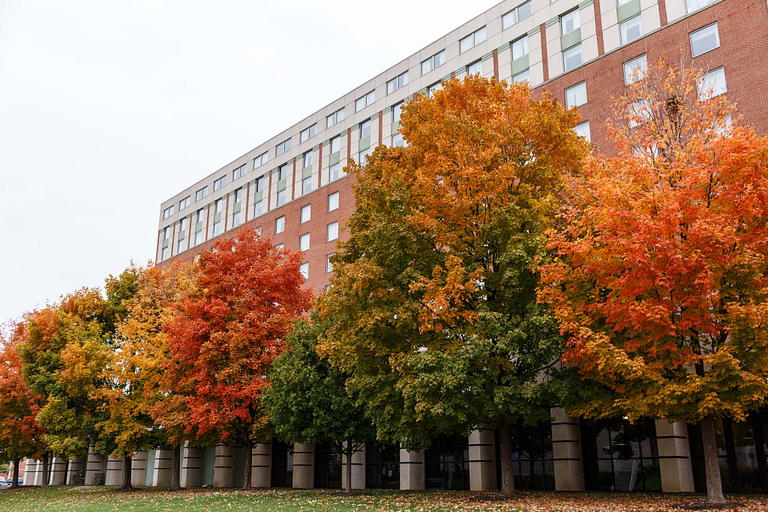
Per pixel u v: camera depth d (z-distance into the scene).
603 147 30.33
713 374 15.22
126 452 36.91
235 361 29.66
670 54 29.39
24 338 48.09
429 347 19.84
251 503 23.92
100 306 43.06
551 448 27.92
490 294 20.12
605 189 16.23
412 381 18.25
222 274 32.12
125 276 44.31
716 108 20.30
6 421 42.84
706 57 28.11
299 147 53.41
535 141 20.91
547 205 18.98
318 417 26.41
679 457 23.61
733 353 15.49
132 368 36.19
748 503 17.34
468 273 18.62
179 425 32.31
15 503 30.86
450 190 20.00
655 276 15.44
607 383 17.45
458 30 41.50
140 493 36.19
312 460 39.44
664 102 20.23
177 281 41.47
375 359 20.98
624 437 26.00
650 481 24.78
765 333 14.82
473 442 29.61
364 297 20.36
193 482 48.81
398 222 20.12
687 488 23.58
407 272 19.34
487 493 24.05
